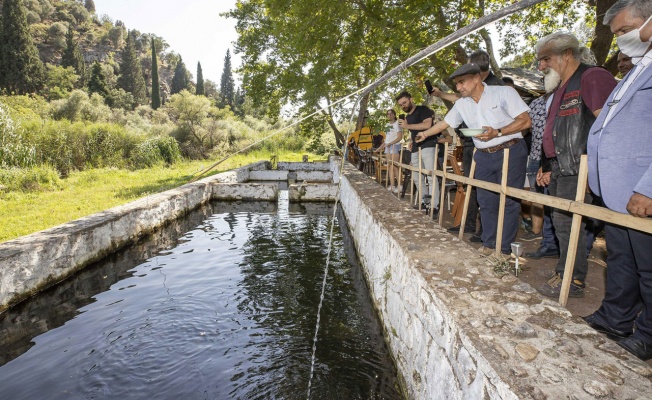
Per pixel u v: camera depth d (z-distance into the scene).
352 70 12.04
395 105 13.40
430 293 2.46
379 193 6.70
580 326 1.89
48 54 103.62
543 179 3.40
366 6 9.98
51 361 3.69
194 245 7.47
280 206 11.64
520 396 1.39
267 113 21.20
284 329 4.30
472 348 1.77
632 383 1.45
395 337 3.56
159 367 3.60
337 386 3.32
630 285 2.20
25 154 14.08
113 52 120.31
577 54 2.68
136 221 7.66
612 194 2.00
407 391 3.04
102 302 4.96
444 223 5.46
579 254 2.84
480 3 8.55
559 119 2.64
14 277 4.79
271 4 11.75
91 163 18.69
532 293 2.30
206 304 4.91
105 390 3.27
